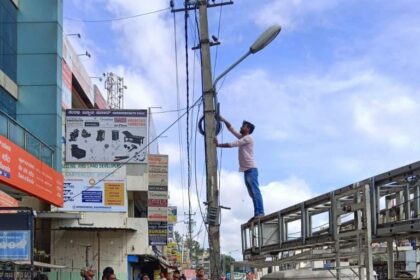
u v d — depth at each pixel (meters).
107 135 27.97
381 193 5.89
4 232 8.55
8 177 14.33
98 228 26.67
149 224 31.39
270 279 8.16
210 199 10.51
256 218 9.37
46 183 18.22
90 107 33.53
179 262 62.66
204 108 10.73
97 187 27.06
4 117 14.77
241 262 9.46
